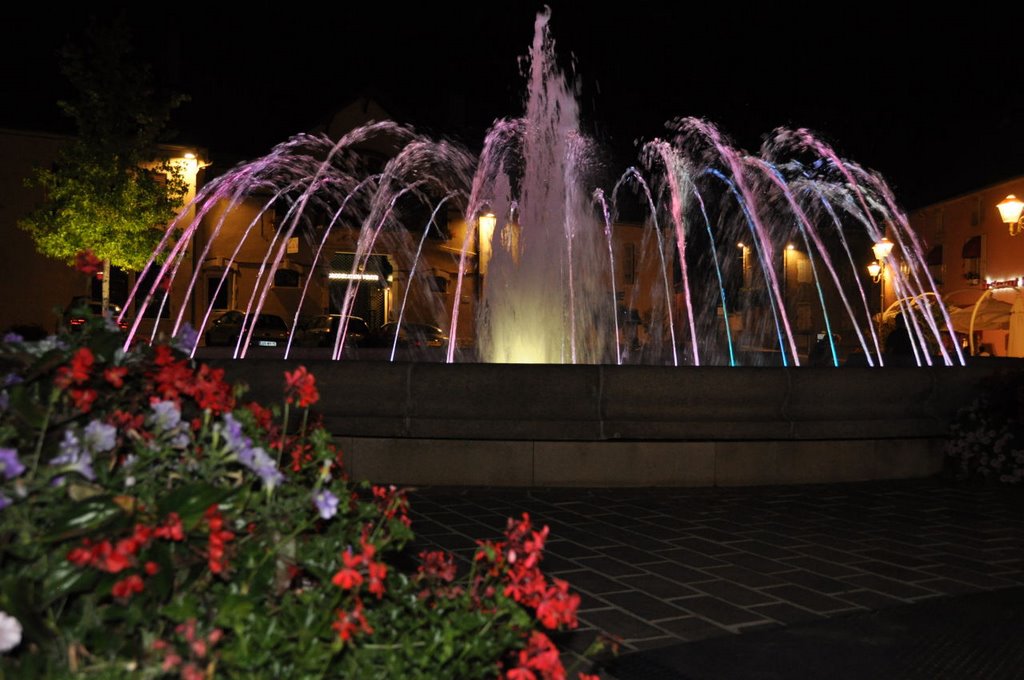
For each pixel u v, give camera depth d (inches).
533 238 526.6
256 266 1439.5
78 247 1063.0
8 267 1261.1
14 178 1272.1
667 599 196.4
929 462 353.7
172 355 121.3
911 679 152.6
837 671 155.9
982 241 1662.2
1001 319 941.2
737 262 1910.7
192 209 1350.9
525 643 110.4
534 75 542.0
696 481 327.6
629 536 254.2
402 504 121.6
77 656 78.8
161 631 84.4
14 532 85.5
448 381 319.3
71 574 81.5
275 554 94.7
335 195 1518.2
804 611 189.2
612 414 321.7
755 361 789.2
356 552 104.7
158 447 98.6
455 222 1583.4
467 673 102.3
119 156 1078.4
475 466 323.0
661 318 1854.1
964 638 173.0
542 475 322.0
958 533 262.1
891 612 188.7
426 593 110.0
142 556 81.8
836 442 340.2
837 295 1998.0
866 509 294.7
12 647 75.7
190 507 85.7
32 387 104.4
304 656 85.7
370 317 1555.1
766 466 332.8
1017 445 333.7
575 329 619.5
